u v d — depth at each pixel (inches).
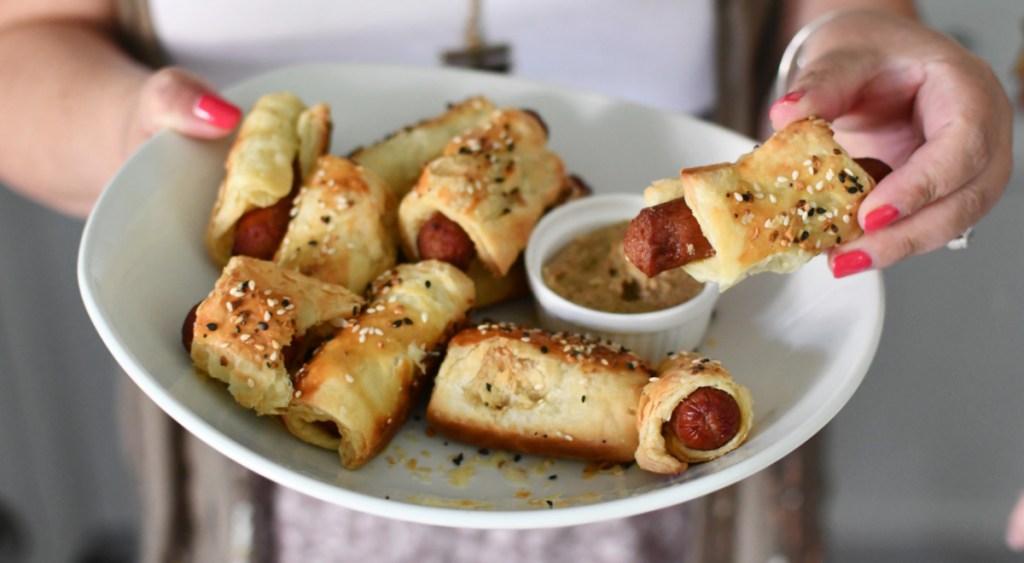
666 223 21.8
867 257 22.6
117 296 23.0
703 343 25.3
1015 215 39.2
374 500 20.9
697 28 31.9
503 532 29.2
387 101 28.9
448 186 24.7
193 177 25.7
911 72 25.0
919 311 41.8
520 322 26.1
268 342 22.3
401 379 22.9
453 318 23.8
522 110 26.5
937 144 23.1
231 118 25.6
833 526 44.8
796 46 26.8
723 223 21.7
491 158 25.3
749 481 29.9
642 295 25.2
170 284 24.3
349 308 23.4
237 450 21.2
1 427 41.1
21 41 29.9
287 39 31.3
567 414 22.6
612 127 28.6
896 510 44.9
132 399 31.2
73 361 41.7
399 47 31.7
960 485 44.3
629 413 22.5
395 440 23.3
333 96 28.6
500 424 22.8
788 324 24.9
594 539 29.5
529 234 25.3
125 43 31.6
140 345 22.5
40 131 28.8
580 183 27.3
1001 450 43.6
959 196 23.3
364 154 26.7
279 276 23.1
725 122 32.1
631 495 21.4
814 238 22.3
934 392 43.0
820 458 31.7
